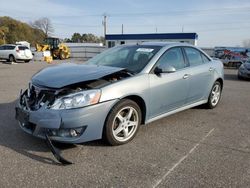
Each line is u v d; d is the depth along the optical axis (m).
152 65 4.77
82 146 4.21
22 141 4.34
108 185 3.21
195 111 6.39
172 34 39.31
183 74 5.32
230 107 6.93
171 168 3.63
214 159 3.91
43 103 3.93
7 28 78.69
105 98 3.99
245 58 26.58
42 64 24.36
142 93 4.48
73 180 3.29
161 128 5.15
